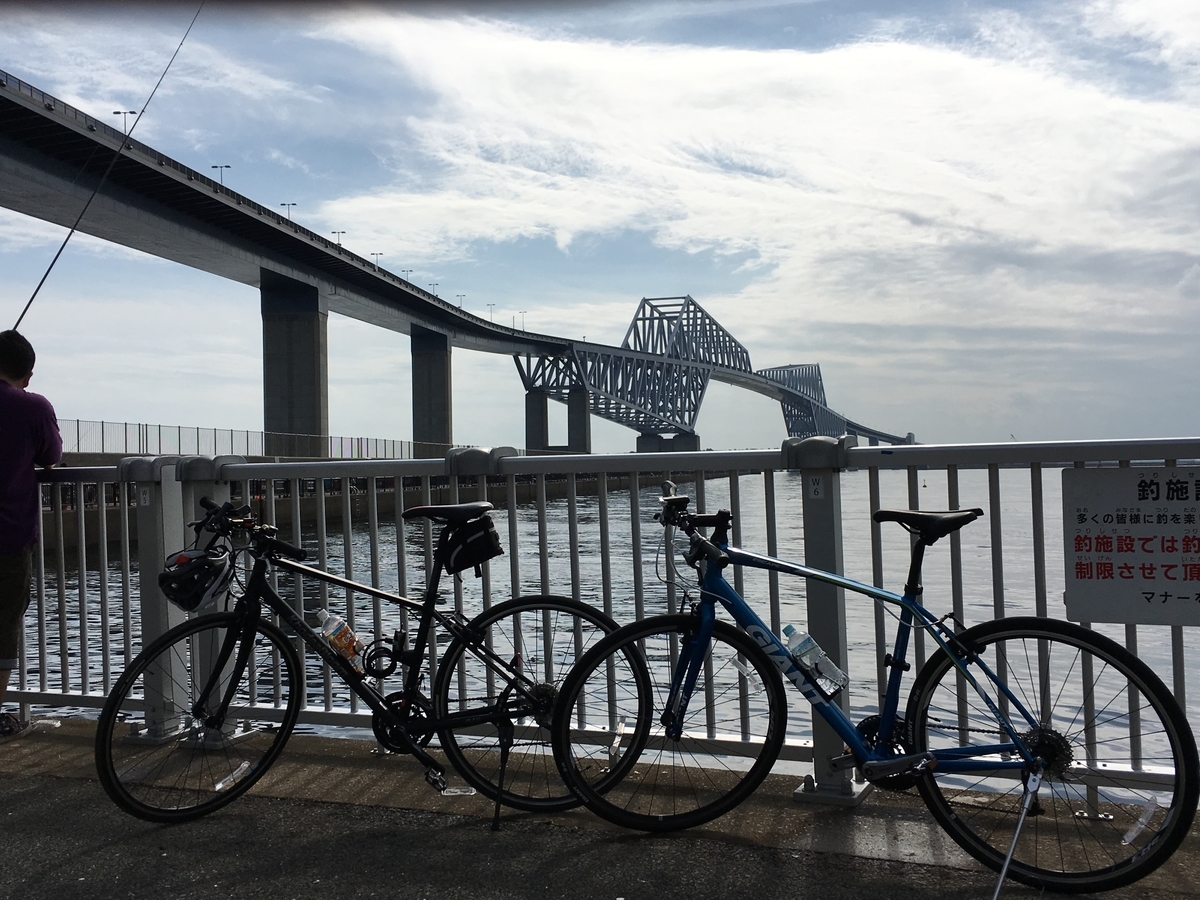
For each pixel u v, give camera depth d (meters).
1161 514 2.84
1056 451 2.92
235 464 3.83
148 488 3.81
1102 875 2.43
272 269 52.28
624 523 23.78
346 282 61.00
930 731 2.70
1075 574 2.92
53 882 2.61
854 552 16.16
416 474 3.62
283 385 56.41
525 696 3.02
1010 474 3.71
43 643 4.18
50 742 3.94
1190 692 5.04
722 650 2.89
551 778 3.23
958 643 2.62
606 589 3.41
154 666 3.64
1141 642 7.20
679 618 2.87
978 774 2.58
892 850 2.70
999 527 3.00
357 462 3.69
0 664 3.71
